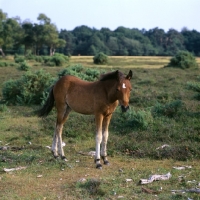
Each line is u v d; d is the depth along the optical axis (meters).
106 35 126.06
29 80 18.58
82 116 13.59
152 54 112.19
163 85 23.73
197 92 17.97
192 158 9.22
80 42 118.19
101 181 7.00
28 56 67.69
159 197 6.30
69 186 7.05
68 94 9.15
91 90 8.70
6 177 7.66
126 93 7.94
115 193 6.50
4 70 38.31
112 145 10.51
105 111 8.53
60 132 9.39
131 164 8.80
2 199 6.33
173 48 118.88
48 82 18.62
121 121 12.76
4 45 86.50
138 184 7.07
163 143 10.52
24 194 6.66
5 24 85.50
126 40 114.00
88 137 11.66
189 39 127.12
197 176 7.62
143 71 36.88
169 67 43.78
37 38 91.81
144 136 11.07
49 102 9.84
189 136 10.91
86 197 6.40
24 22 91.38
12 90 18.66
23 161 8.95
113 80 8.30
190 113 13.22
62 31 123.00
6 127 13.17
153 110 13.80
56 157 9.18
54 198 6.42
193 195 6.36
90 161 9.10
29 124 13.66
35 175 7.86
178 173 7.88
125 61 64.75
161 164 8.80
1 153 9.70
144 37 128.25
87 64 53.69
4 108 16.47
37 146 10.64
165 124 12.11
